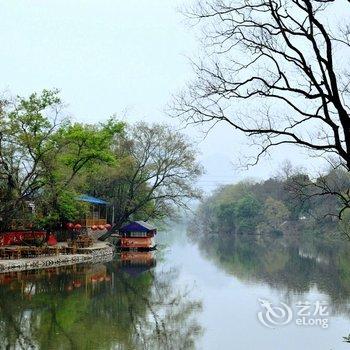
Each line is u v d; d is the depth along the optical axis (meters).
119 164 65.94
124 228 69.69
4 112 41.66
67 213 53.25
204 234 141.62
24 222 48.72
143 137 67.94
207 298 34.34
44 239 51.94
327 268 52.34
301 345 22.98
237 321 27.55
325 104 10.91
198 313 29.50
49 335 23.62
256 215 128.62
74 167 50.34
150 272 47.91
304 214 109.19
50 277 40.53
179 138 67.69
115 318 27.64
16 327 24.83
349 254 68.81
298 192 20.09
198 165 70.56
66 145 48.81
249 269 51.91
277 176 123.25
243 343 23.12
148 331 25.11
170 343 22.84
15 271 42.34
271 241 104.00
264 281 42.66
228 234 136.50
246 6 11.73
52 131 44.88
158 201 70.81
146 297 34.28
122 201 71.00
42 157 44.12
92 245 59.59
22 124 43.00
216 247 88.12
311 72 11.00
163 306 31.38
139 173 69.25
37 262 45.16
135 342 22.98
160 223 95.38
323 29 10.66
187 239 117.75
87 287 37.19
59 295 33.31
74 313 28.39
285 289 38.16
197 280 43.12
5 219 43.81
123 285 39.00
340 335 24.66
